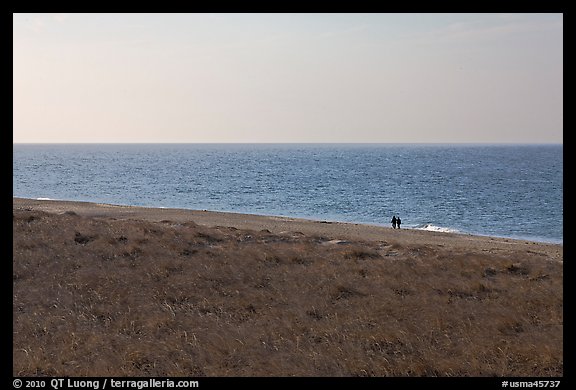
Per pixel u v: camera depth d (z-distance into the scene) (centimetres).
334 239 2688
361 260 2023
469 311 1363
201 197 7644
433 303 1436
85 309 1367
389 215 5878
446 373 1007
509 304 1444
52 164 17912
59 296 1459
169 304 1418
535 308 1412
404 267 1867
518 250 2825
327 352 1093
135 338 1175
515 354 1088
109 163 18788
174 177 11688
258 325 1259
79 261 1830
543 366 1035
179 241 2247
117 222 2756
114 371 997
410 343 1145
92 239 2219
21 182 10269
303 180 10812
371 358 1060
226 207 6519
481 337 1180
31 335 1183
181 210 4938
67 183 10138
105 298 1452
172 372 991
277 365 1023
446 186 9556
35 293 1485
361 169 14962
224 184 9888
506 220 5556
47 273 1680
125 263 1836
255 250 2094
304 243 2394
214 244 2341
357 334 1193
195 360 1059
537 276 1780
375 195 7950
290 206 6625
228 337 1165
